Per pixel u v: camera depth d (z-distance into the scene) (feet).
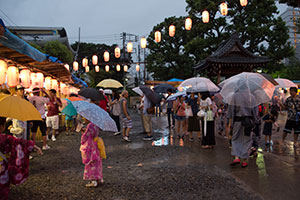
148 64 108.58
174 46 104.99
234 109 17.19
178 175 15.12
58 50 77.56
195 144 25.45
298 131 22.22
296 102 22.77
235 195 12.01
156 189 12.91
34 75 27.07
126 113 27.12
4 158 10.05
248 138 16.70
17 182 10.23
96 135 13.12
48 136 30.68
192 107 26.21
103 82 42.83
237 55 57.67
